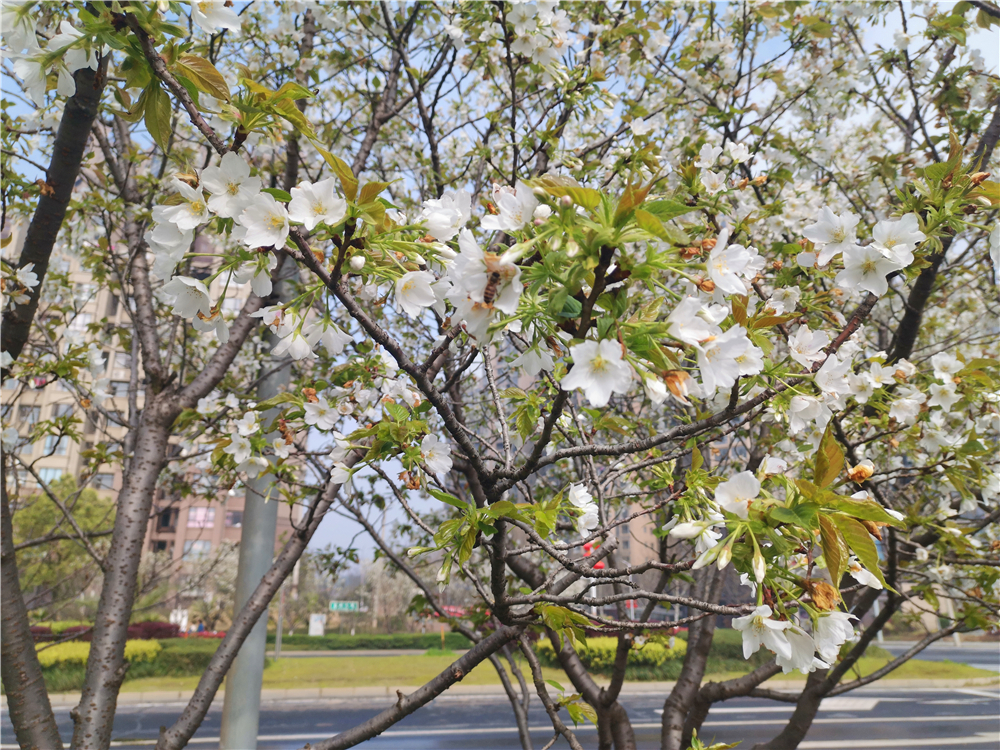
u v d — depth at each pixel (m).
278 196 1.15
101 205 3.38
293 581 28.78
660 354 1.03
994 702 13.46
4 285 2.45
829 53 4.38
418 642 25.25
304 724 11.31
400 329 4.35
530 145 3.38
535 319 1.20
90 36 1.21
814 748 9.51
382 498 4.04
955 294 5.09
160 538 33.22
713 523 1.20
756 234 3.72
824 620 1.15
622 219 0.99
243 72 1.54
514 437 2.36
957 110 3.36
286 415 2.52
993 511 2.76
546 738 10.02
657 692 14.36
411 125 4.49
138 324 3.19
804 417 1.78
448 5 3.53
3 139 3.45
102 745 2.57
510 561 3.15
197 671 16.55
